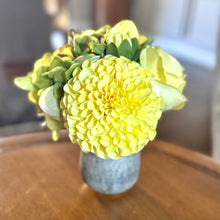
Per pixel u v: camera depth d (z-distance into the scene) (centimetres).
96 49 25
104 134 24
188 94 124
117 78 24
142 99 23
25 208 31
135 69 24
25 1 119
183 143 88
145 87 24
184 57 171
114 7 186
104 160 29
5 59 118
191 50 171
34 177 36
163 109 27
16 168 37
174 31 180
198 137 92
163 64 26
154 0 182
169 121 101
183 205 32
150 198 33
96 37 28
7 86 107
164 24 184
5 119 94
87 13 190
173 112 107
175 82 26
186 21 172
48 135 44
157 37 188
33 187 34
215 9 153
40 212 30
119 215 30
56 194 33
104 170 29
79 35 28
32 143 42
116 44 26
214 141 53
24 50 122
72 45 28
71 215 30
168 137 91
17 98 105
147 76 24
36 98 30
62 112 26
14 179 35
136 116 23
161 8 181
